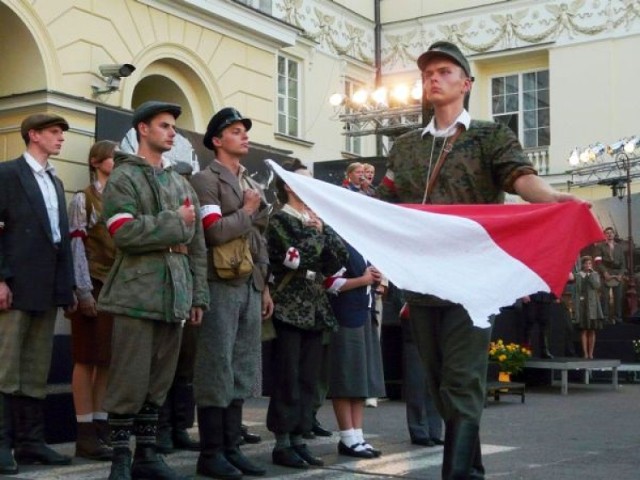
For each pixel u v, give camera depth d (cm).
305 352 521
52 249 507
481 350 341
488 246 335
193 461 523
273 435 645
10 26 938
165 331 432
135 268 419
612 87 1797
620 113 1789
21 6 919
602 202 1772
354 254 551
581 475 491
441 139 358
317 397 630
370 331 583
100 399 545
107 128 865
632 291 1686
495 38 1914
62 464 511
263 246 518
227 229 467
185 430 582
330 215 344
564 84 1847
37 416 518
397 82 1972
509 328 1170
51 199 516
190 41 1132
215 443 469
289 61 1694
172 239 416
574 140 1834
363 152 1900
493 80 1969
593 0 1819
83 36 988
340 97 1669
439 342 351
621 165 1761
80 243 548
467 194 352
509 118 1944
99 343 539
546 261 332
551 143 1866
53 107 947
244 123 500
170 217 417
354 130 1755
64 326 813
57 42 958
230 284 475
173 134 451
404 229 339
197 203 455
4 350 489
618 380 1310
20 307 493
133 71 1014
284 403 512
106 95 1013
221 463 467
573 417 791
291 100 1694
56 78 957
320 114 1764
